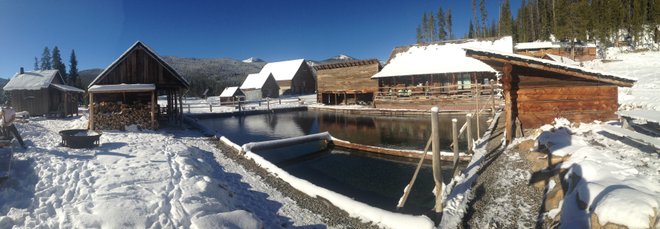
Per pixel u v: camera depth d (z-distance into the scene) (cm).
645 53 5303
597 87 1065
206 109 4112
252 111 3731
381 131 2220
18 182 750
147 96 2103
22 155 964
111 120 1842
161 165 959
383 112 3306
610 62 4781
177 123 2316
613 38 6366
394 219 645
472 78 3316
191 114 3300
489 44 3641
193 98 6931
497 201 649
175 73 2112
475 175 803
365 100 4350
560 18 5903
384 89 3734
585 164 576
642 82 3012
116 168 895
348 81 4347
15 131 1066
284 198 859
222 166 1159
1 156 819
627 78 957
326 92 4559
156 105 2097
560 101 1088
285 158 1494
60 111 2805
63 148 1144
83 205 631
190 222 616
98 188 730
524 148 939
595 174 540
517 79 1114
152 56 2055
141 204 658
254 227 651
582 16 5434
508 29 7850
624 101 1805
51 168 855
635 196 399
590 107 1072
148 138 1534
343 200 760
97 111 1873
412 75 3428
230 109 4066
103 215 595
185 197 714
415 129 2225
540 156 809
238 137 2070
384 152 1466
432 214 693
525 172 762
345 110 3716
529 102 1106
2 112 1048
